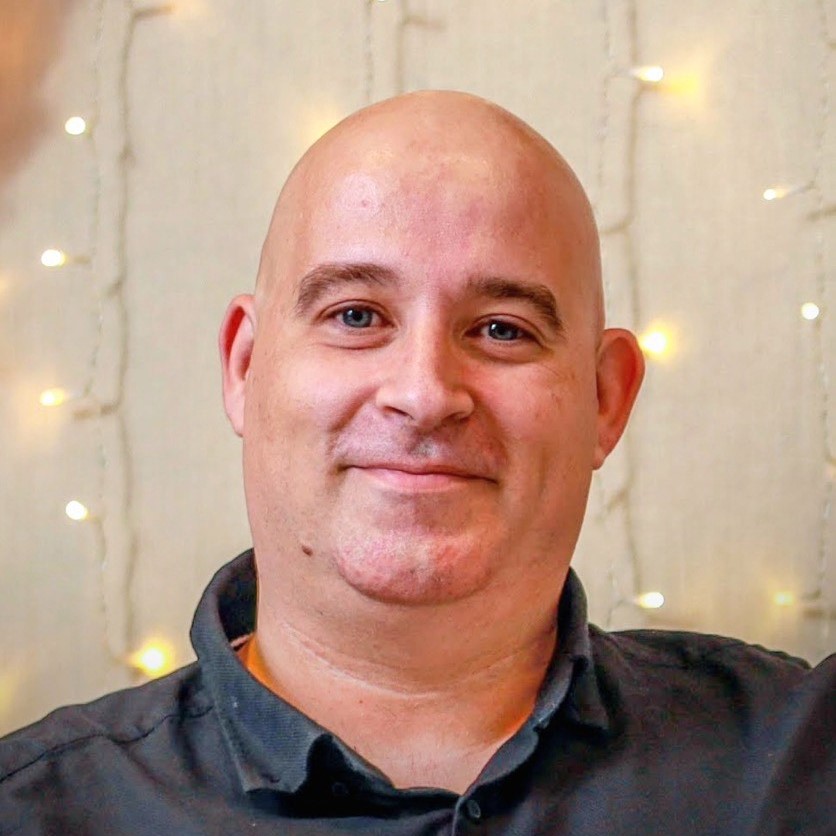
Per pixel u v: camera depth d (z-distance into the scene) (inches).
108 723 45.6
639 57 62.4
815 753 44.6
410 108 45.1
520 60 62.7
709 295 61.7
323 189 44.3
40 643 61.0
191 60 63.1
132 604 61.4
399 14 62.9
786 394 61.1
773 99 61.9
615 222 61.8
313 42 63.1
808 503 60.8
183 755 43.8
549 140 62.4
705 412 61.5
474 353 42.8
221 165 62.8
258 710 42.3
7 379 61.7
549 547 43.6
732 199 61.8
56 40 63.1
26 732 45.3
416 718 43.7
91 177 62.6
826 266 61.2
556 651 45.4
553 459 43.1
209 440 62.0
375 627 42.0
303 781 40.7
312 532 42.1
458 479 41.1
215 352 62.2
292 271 44.3
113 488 61.6
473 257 42.2
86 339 62.1
